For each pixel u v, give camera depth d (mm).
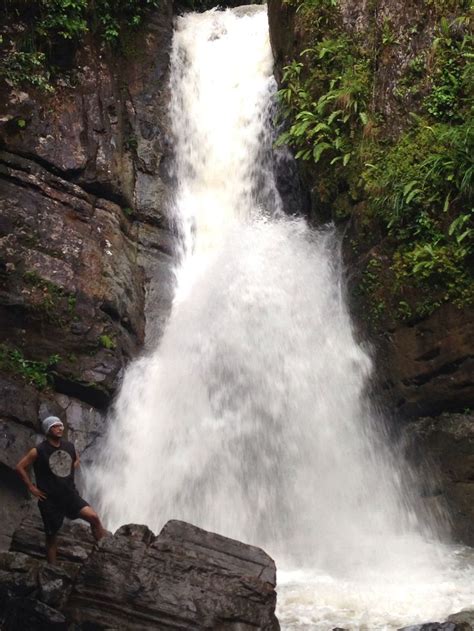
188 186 17203
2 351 13078
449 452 12227
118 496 13359
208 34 18688
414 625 8336
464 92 12344
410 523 12594
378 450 13109
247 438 13805
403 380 12625
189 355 14633
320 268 14391
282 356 14109
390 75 13258
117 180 15539
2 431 12125
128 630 8188
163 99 17406
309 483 13312
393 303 12648
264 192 16578
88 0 16547
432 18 12867
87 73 16062
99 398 13633
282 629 8875
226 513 13234
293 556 12117
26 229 13898
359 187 13352
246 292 14922
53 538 8914
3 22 15391
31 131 14750
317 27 14562
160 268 15844
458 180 11906
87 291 13938
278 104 16312
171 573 8461
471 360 11820
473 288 11789
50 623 8211
